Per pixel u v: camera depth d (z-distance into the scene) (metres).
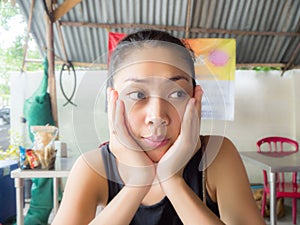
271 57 4.46
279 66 4.56
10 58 5.64
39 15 3.52
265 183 3.17
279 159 2.71
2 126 4.65
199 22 3.76
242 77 4.68
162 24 3.79
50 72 3.21
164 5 3.52
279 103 4.72
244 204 0.77
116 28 3.78
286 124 4.73
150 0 3.46
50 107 3.15
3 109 4.69
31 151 2.08
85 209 0.75
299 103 4.69
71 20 3.70
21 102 4.23
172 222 0.73
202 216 0.62
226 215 0.77
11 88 4.24
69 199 0.76
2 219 3.08
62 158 2.36
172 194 0.64
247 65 4.51
